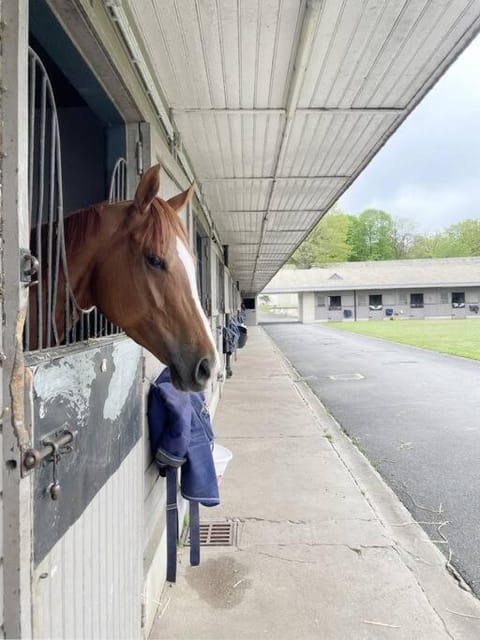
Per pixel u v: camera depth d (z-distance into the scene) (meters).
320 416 6.05
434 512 3.18
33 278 1.20
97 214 1.41
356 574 2.40
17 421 0.82
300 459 4.20
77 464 1.14
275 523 2.96
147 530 2.07
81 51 1.54
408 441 4.91
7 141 0.82
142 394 1.90
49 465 0.96
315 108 2.88
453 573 2.42
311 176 4.39
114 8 1.54
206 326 1.42
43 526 0.94
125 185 2.04
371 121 3.09
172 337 1.36
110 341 1.46
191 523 2.33
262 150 3.65
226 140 3.40
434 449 4.62
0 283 0.80
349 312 36.06
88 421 1.23
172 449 2.12
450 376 9.36
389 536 2.81
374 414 6.18
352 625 2.00
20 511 0.83
